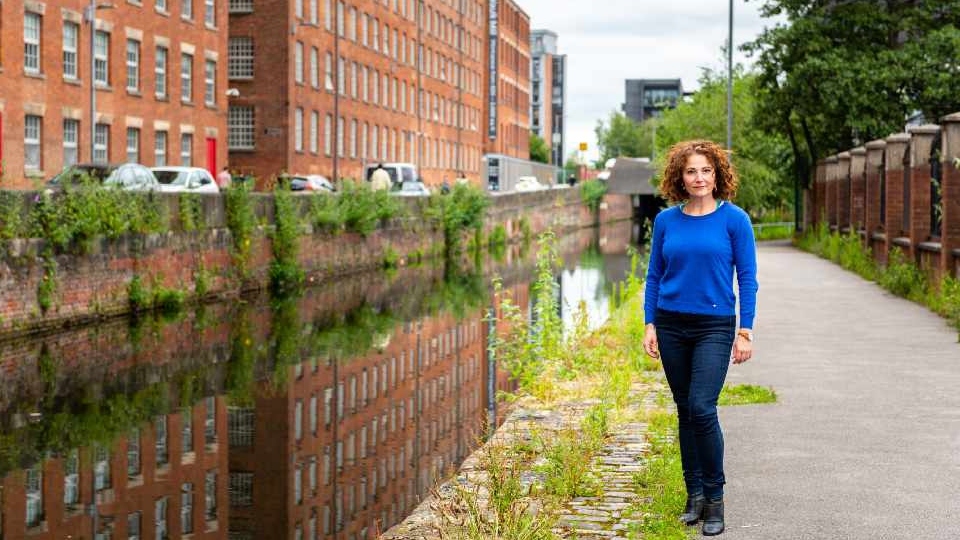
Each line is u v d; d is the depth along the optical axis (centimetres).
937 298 2023
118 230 2577
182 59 4878
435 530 738
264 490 1152
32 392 1714
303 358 2112
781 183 6419
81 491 1150
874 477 805
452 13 9806
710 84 7038
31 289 2284
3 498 1119
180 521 1030
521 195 7356
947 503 735
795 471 825
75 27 4041
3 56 3609
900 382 1221
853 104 4247
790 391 1169
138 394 1717
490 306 3139
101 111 4184
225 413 1579
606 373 1259
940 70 4175
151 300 2761
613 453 929
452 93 9900
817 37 4416
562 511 750
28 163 3791
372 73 7569
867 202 3052
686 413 707
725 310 686
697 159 689
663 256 702
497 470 766
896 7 4553
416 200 5125
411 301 3266
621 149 16838
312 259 3888
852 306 2092
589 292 3488
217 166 5225
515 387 1795
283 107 6034
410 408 1620
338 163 6912
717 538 669
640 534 691
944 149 2047
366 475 1211
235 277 3253
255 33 6038
